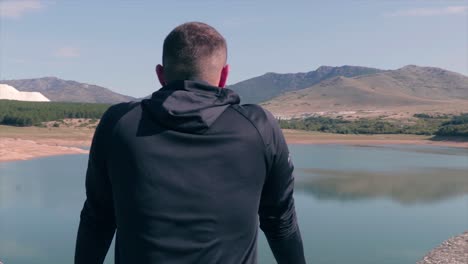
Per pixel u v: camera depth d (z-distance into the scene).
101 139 1.99
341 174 50.16
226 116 1.95
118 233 1.97
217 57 2.03
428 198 34.62
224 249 1.88
